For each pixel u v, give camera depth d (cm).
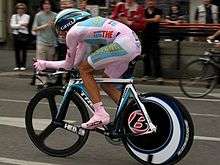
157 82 1276
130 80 556
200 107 948
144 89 1200
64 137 607
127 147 562
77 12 568
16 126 750
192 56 1294
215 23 1356
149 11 1260
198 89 1088
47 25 1179
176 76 1309
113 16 1221
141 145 554
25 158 593
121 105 557
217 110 916
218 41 1208
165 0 1733
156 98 545
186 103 996
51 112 598
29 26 1603
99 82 563
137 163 577
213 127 767
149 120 544
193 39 1297
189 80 1095
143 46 1270
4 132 714
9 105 933
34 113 608
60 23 570
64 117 593
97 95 561
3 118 809
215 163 582
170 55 1312
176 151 539
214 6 1359
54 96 596
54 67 581
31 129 608
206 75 1082
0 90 1140
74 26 557
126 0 1216
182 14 1714
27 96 1044
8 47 1922
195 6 1698
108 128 565
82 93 577
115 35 548
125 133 557
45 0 1181
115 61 550
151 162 550
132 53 549
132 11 1220
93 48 578
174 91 1168
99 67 556
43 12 1188
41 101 604
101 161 584
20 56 1467
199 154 617
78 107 582
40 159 589
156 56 1283
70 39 556
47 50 1196
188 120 534
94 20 556
